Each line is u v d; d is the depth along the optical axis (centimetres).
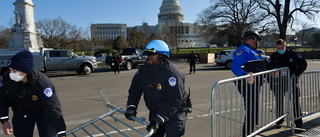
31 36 1973
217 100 680
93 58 1658
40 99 216
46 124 236
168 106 208
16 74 201
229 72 1567
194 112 549
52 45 3703
